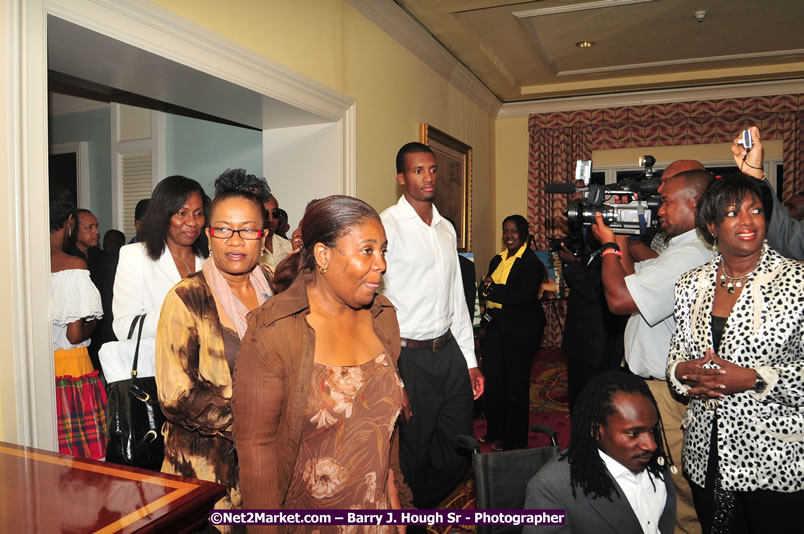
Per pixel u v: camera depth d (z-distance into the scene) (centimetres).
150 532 108
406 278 263
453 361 274
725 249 184
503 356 404
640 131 732
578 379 366
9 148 189
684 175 220
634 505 156
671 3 471
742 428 178
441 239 276
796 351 175
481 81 661
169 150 554
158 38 246
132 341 197
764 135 685
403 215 270
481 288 404
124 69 267
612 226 239
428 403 264
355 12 405
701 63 635
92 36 226
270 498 123
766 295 178
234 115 361
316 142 388
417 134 514
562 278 594
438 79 566
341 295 127
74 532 105
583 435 156
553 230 766
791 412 174
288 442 124
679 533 223
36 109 198
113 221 584
